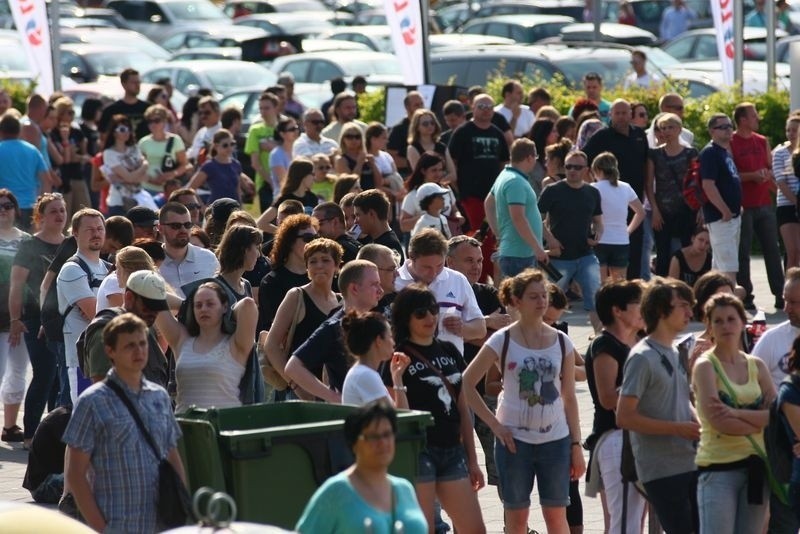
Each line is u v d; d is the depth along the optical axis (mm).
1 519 16047
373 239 32906
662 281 22953
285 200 37375
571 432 24438
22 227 47719
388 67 90875
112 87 84125
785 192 46969
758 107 58125
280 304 28031
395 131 54406
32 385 33594
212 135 57625
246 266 27922
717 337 22594
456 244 29297
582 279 42375
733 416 22125
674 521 22984
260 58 102188
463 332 26953
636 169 47406
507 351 23969
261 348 27734
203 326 25141
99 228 30969
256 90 80562
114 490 20484
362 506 17625
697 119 58812
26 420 33656
